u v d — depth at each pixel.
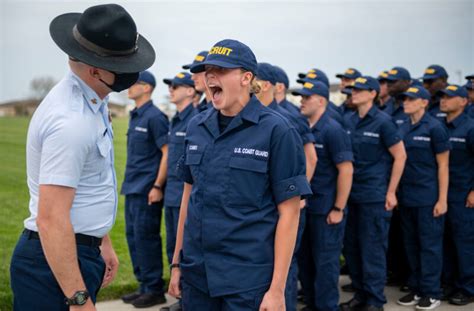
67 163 2.12
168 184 4.87
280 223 2.50
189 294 2.65
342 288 5.60
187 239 2.63
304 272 4.75
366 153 4.89
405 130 5.27
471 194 5.15
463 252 5.17
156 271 5.01
